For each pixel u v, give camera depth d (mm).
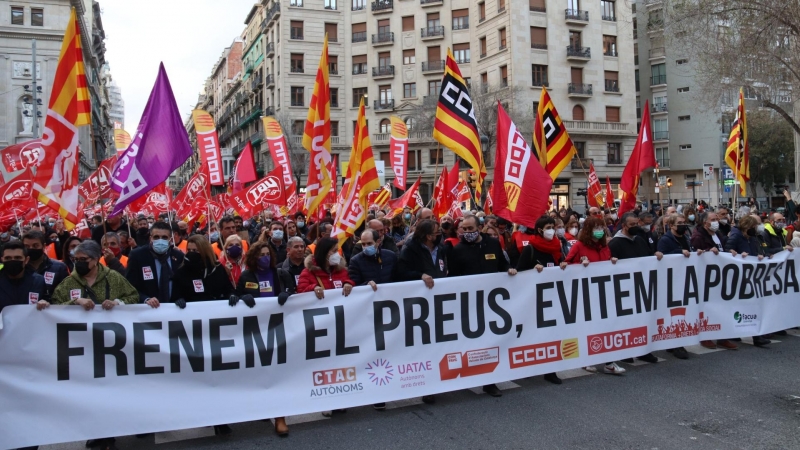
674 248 7699
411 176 47969
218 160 10695
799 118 19625
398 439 4824
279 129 13281
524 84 41812
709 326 7316
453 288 5879
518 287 6195
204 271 5359
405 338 5641
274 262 5723
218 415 4891
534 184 6883
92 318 4680
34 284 4930
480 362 5918
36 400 4453
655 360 6977
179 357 4879
